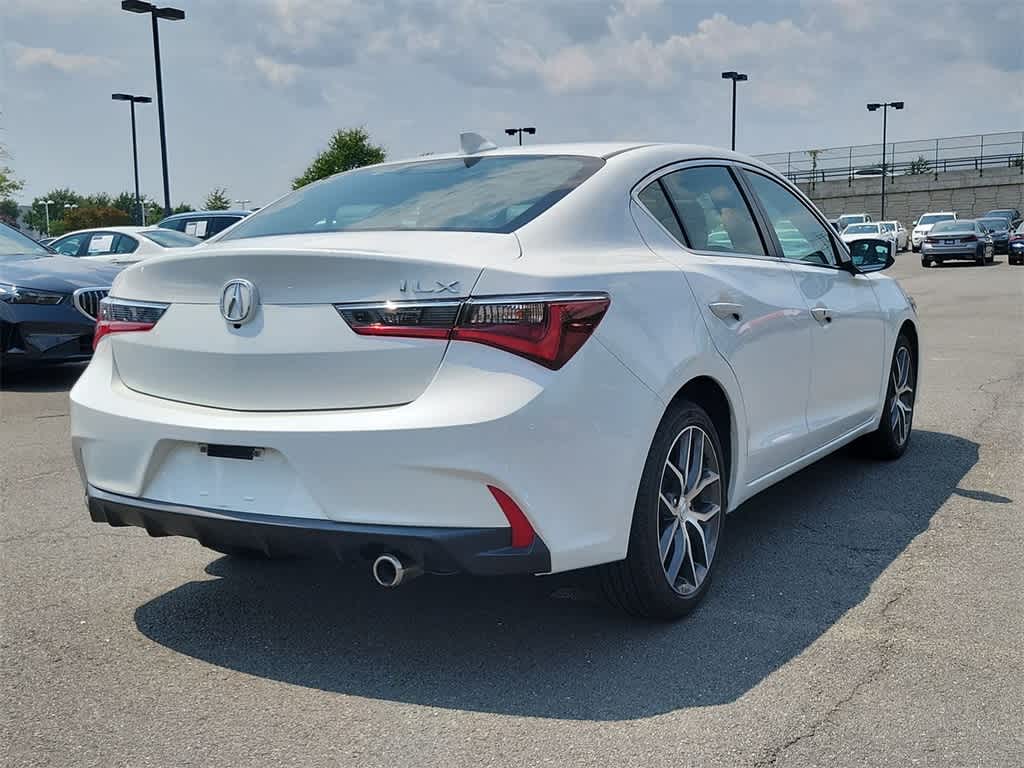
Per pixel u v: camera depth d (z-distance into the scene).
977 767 2.56
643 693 2.98
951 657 3.21
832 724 2.78
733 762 2.59
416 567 2.90
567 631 3.44
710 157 4.22
